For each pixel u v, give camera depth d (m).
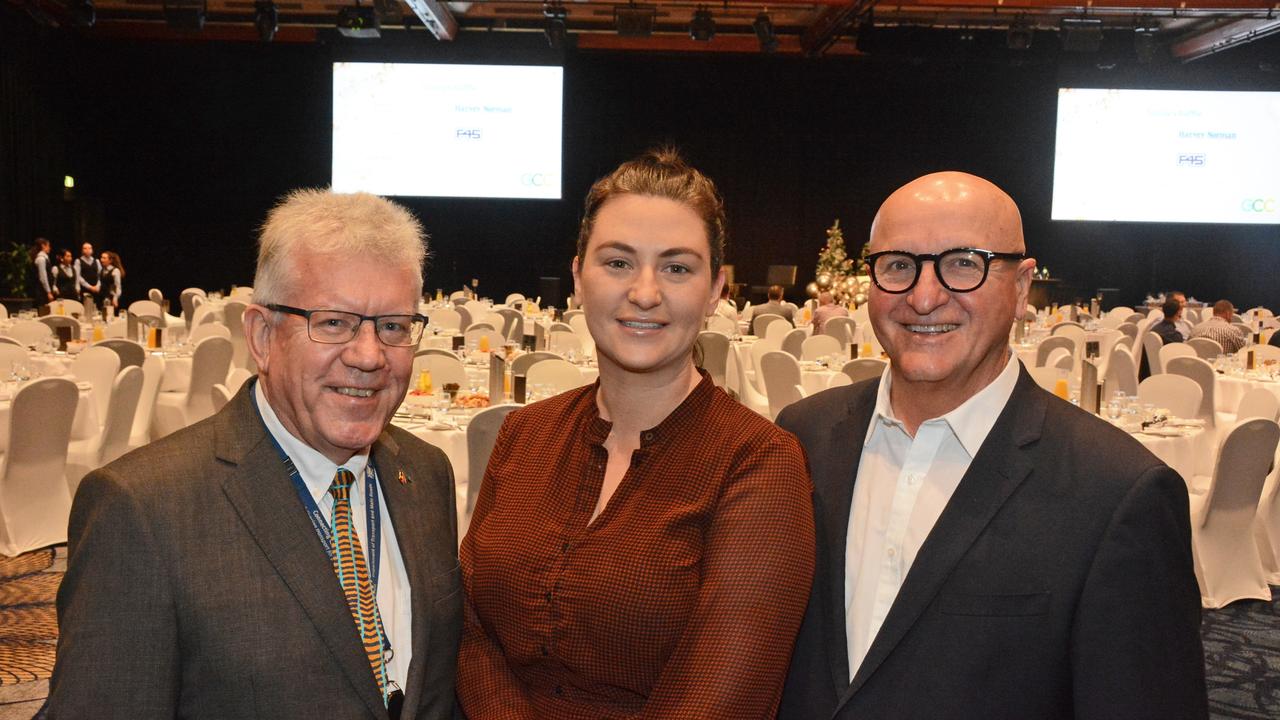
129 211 19.12
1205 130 16.12
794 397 7.33
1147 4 14.07
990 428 1.56
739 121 18.97
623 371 1.49
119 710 1.23
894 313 1.58
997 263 1.54
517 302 15.59
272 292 1.36
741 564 1.34
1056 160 16.41
